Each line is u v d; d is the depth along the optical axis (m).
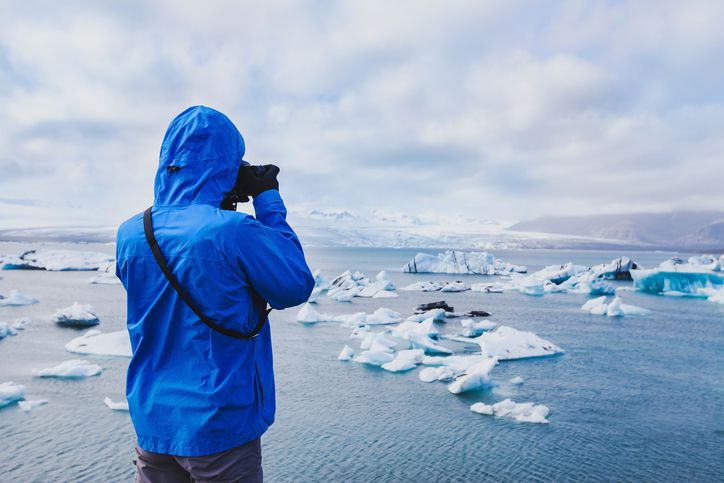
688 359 16.55
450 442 9.45
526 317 26.23
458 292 39.75
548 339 20.03
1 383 12.87
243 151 1.88
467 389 12.59
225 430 1.68
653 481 8.06
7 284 43.72
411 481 8.00
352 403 11.65
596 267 54.53
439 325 23.44
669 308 30.53
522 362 15.91
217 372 1.68
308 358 16.12
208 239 1.62
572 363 15.82
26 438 9.50
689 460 8.80
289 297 1.73
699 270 39.28
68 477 8.07
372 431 9.95
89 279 45.88
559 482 7.99
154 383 1.74
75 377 13.48
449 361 15.39
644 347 18.47
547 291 40.06
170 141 1.80
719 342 19.48
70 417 10.55
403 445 9.30
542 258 182.00
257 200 1.88
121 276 1.82
